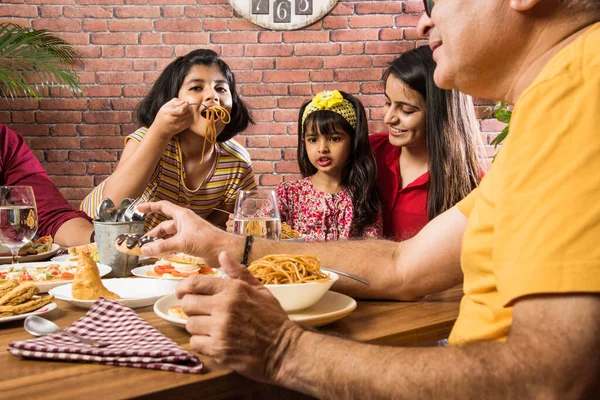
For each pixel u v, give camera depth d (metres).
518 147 0.61
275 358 0.69
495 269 0.61
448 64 0.77
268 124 4.42
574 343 0.54
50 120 4.30
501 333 0.72
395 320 0.94
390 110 2.10
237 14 4.34
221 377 0.68
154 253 1.04
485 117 3.72
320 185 2.38
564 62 0.62
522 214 0.59
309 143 2.32
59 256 1.39
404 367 0.62
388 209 2.21
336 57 4.41
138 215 1.26
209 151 2.31
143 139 1.99
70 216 1.76
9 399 0.60
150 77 4.33
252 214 1.14
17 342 0.74
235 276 0.77
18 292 0.94
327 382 0.66
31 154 2.04
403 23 4.40
